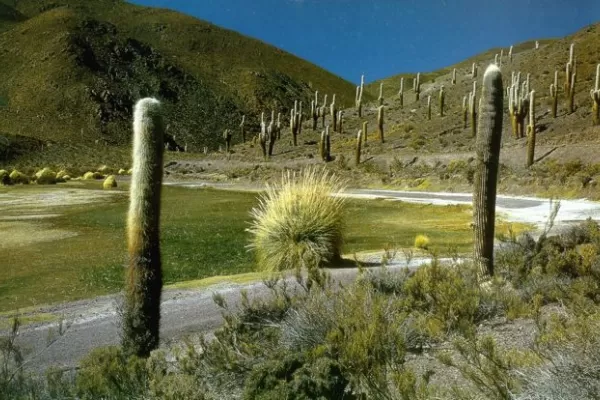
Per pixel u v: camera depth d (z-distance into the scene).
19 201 37.16
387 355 4.34
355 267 12.12
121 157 102.56
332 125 90.00
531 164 38.03
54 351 7.69
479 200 7.23
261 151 85.12
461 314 5.77
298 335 5.31
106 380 4.58
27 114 123.44
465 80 89.81
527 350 4.58
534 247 9.10
